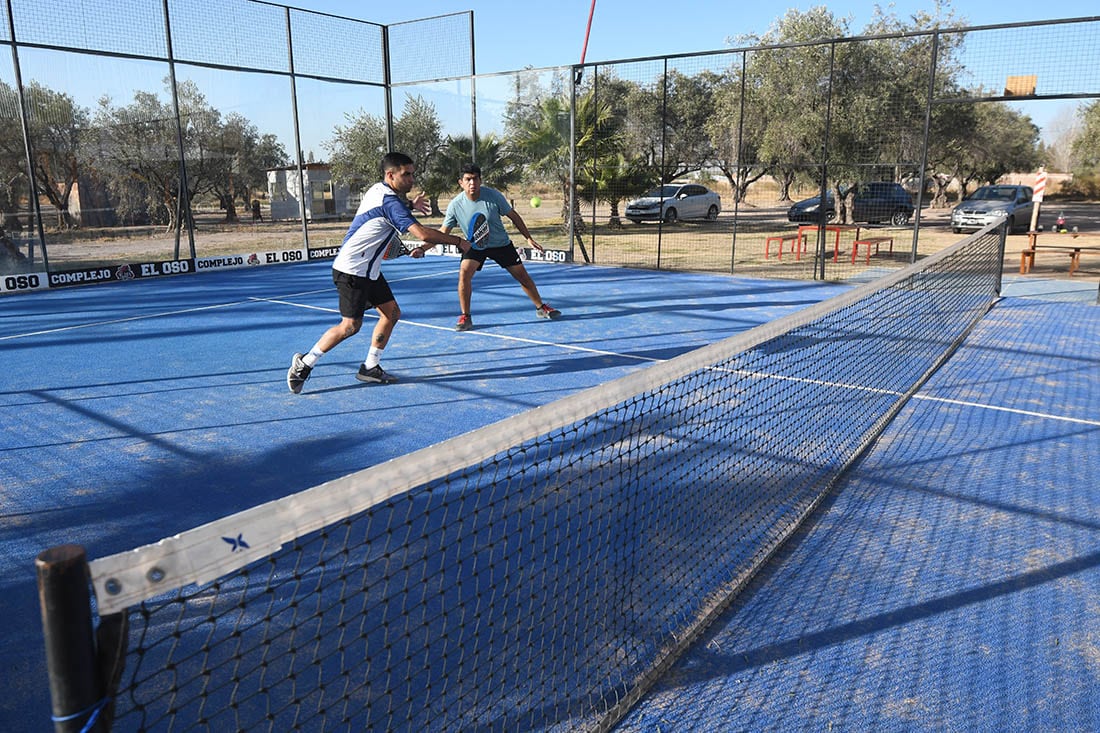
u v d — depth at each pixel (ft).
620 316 30.32
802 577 10.88
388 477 5.49
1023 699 8.34
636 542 11.44
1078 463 15.16
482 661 8.57
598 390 8.04
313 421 17.51
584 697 8.08
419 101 51.31
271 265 47.24
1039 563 11.27
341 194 51.08
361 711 7.76
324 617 9.36
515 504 12.50
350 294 18.79
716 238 67.72
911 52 56.44
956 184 135.64
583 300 34.19
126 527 12.24
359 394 19.65
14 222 36.37
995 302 33.65
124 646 3.89
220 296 35.24
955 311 30.17
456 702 7.90
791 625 9.71
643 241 65.00
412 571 10.36
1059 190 118.93
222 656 8.62
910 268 20.47
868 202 55.36
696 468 13.83
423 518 11.89
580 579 10.30
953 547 11.76
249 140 45.55
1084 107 87.20
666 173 62.54
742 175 61.82
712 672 8.78
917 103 55.57
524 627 9.19
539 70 46.52
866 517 12.80
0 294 35.78
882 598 10.34
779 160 59.52
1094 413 18.35
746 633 9.53
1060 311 31.63
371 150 51.78
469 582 10.10
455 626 9.18
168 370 22.04
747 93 60.39
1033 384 20.86
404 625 9.18
